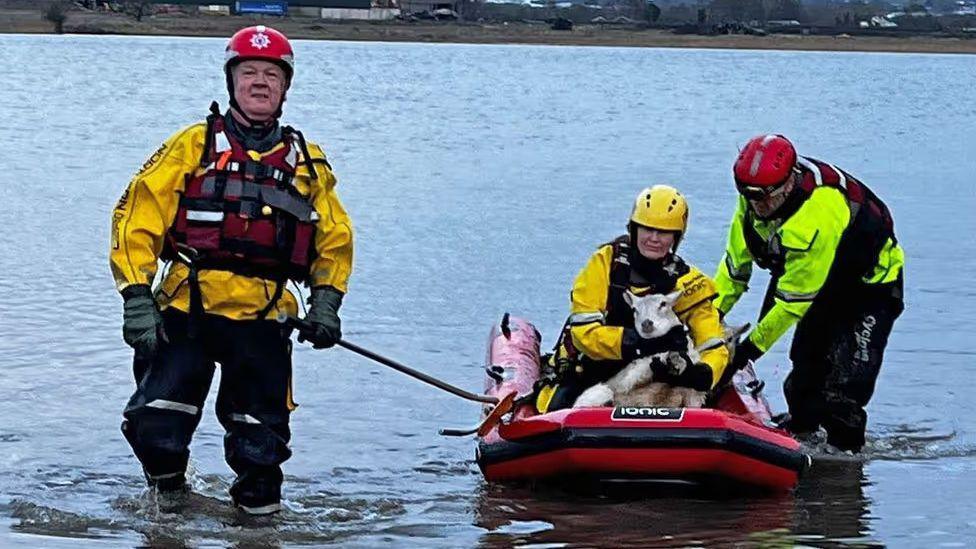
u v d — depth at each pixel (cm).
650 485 910
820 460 998
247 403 851
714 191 2277
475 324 1316
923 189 2395
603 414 898
